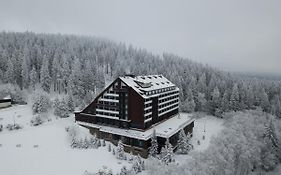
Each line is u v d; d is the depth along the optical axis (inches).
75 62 5910.4
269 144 3676.2
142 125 3631.9
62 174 2733.8
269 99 6466.5
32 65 6387.8
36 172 2748.5
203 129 4687.5
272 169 3555.6
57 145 3432.6
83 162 3019.2
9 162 2925.7
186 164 2751.0
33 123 4074.8
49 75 5935.0
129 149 3464.6
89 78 5772.6
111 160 3115.2
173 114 4687.5
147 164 2918.3
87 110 4055.1
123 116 3750.0
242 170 3233.3
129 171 2760.8
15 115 4424.2
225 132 3722.9
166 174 2564.0
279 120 5022.1
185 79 6594.5
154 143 3319.4
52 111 4650.6
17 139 3543.3
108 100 3843.5
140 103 3612.2
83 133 3818.9
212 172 2650.1
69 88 5349.4
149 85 3944.4
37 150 3257.9
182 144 3489.2
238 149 3238.2
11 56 6579.7
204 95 5910.4
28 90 5767.7
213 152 2901.1
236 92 5526.6
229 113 5206.7
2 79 5748.0
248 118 4443.9
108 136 3686.0
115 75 6993.1
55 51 6993.1
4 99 4800.7
